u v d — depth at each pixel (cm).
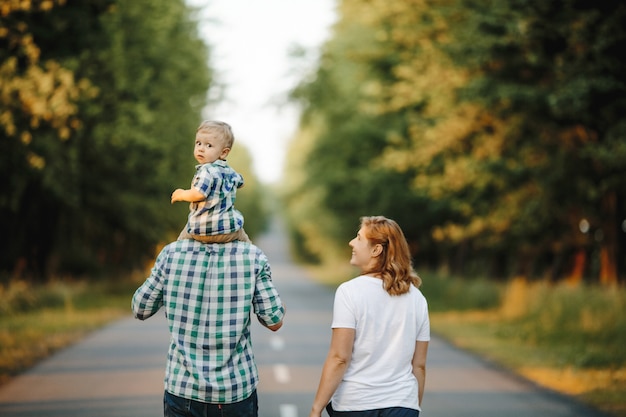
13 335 1927
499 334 2203
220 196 505
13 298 2556
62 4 1831
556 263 3862
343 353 532
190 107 3597
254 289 513
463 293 3319
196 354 505
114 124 2861
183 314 507
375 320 535
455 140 2722
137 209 3619
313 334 2202
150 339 2031
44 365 1540
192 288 506
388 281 537
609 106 1956
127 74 2864
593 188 2405
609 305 2073
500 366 1625
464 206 2934
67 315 2512
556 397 1251
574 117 2056
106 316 2764
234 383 504
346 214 5338
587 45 1912
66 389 1262
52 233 3544
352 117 4503
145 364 1558
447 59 2603
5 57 1772
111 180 3472
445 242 4791
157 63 3164
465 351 1883
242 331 510
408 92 3042
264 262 516
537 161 2508
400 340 537
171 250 512
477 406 1162
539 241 3070
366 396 531
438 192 3031
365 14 3256
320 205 5844
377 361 535
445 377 1457
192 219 508
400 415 530
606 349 1805
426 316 551
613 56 1878
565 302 2255
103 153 3241
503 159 2555
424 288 3897
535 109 2212
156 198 3594
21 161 2441
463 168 2664
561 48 2033
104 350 1791
